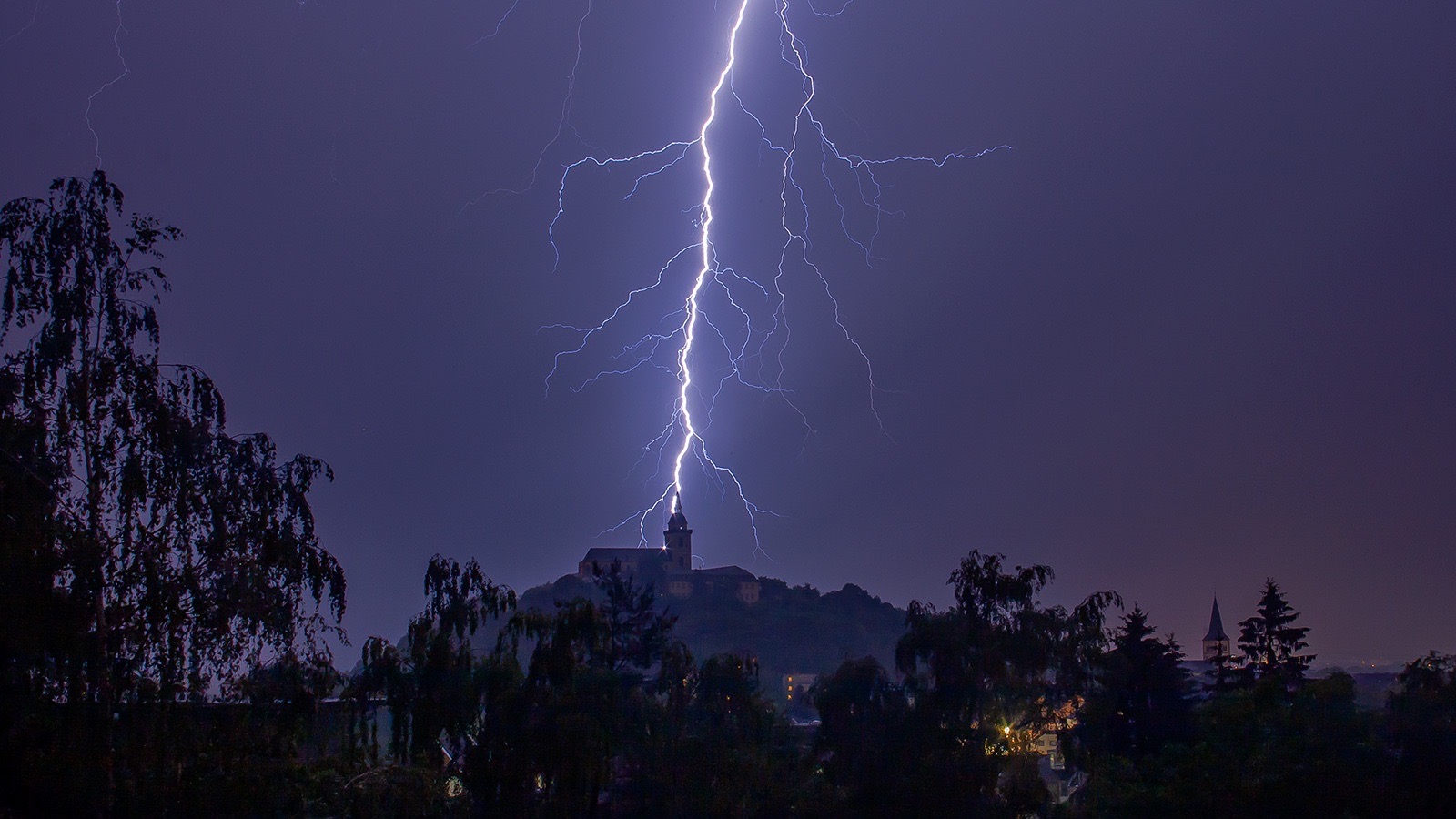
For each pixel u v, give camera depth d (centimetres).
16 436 2228
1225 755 3434
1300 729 3431
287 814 2486
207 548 2416
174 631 2303
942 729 3562
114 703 2283
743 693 3741
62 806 2148
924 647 3656
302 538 2583
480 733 3247
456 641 3419
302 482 2605
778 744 3862
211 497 2444
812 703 3875
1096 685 3738
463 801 3131
